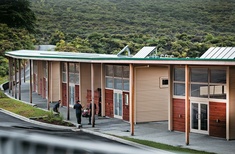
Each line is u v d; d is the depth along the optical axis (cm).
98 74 3045
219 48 2317
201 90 2155
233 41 8188
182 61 1914
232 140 2044
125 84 2672
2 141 331
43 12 11862
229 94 2028
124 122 2639
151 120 2619
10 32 7456
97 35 8731
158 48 7838
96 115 2930
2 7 8138
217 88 2081
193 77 2189
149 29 10431
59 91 3488
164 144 1948
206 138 2088
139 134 2230
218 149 1839
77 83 3225
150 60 2070
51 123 2562
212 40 8206
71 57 2747
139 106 2581
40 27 10500
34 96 4091
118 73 2733
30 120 2662
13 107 3206
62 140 317
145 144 1936
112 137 2119
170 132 2283
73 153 312
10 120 2659
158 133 2256
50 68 3616
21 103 3422
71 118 2809
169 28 10406
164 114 2658
